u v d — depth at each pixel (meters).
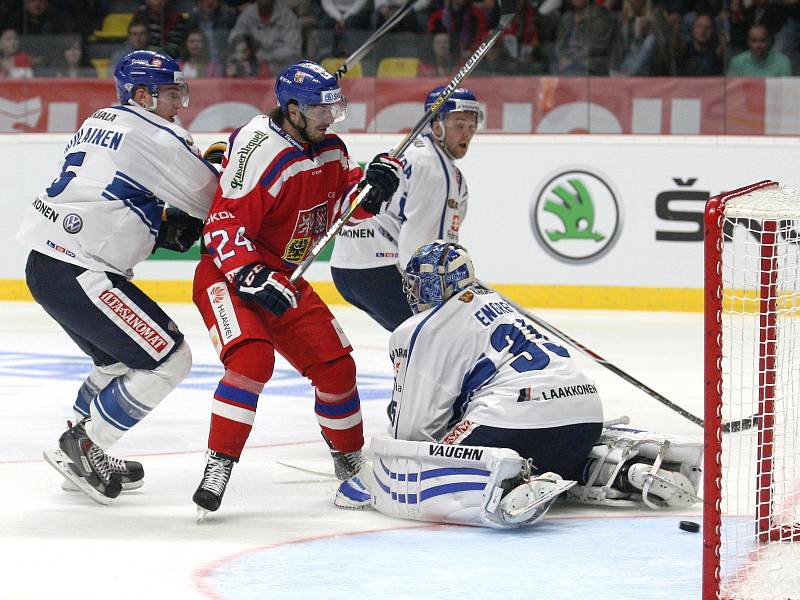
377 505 8.12
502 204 22.23
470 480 7.55
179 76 8.53
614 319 20.61
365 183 8.45
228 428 7.98
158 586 6.28
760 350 7.35
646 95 21.77
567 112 22.02
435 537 7.41
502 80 22.20
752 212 5.82
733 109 21.55
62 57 24.42
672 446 8.23
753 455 9.27
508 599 6.04
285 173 8.25
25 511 8.20
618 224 21.83
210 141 23.17
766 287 7.43
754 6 22.59
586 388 8.06
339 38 23.88
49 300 8.38
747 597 5.86
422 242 11.23
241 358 8.05
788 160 21.42
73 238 8.26
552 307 22.14
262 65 24.16
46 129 23.58
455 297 7.92
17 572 6.57
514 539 7.34
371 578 6.45
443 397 7.91
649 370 15.42
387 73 23.78
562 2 23.23
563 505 8.36
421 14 23.72
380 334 19.06
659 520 7.87
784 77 21.83
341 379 8.68
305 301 8.67
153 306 8.41
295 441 10.91
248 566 6.72
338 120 8.34
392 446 7.90
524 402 7.77
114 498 8.42
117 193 8.29
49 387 13.98
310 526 7.77
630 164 21.75
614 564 6.73
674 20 22.83
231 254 8.06
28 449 10.46
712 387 5.74
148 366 8.34
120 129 8.33
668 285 21.73
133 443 10.79
